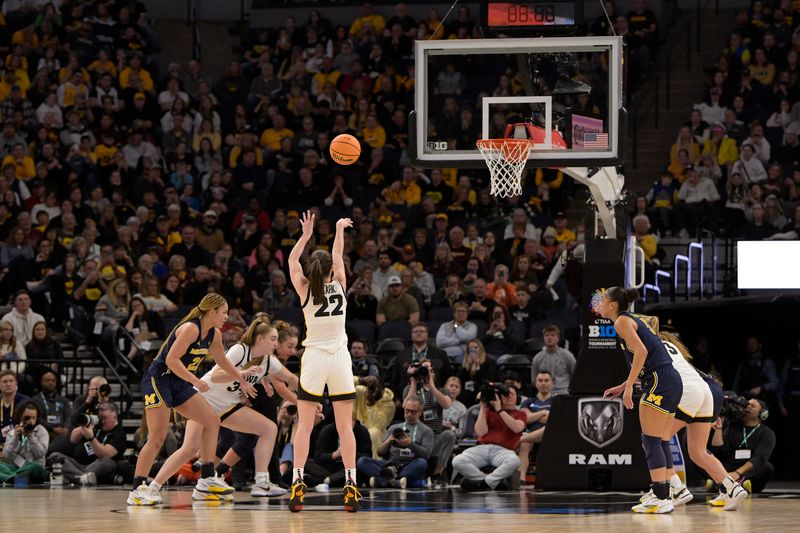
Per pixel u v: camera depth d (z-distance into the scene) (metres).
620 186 11.35
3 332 15.26
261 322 10.18
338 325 8.56
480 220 18.58
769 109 19.91
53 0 23.80
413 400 12.23
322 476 12.19
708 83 20.73
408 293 16.19
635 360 8.67
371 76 22.05
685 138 19.30
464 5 23.28
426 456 12.15
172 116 21.59
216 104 21.83
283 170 20.42
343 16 24.08
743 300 14.55
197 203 19.94
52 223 18.64
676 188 18.70
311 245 18.20
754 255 15.68
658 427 8.66
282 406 12.38
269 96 22.34
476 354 14.10
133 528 7.08
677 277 16.38
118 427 13.22
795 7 21.36
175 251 18.34
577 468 11.41
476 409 13.40
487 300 15.80
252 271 17.64
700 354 15.93
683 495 9.24
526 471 12.63
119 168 20.14
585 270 11.46
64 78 21.72
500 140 10.09
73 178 19.77
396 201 19.44
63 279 17.09
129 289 17.31
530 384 14.34
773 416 15.25
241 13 24.98
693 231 17.81
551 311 15.99
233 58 24.97
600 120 10.05
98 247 18.14
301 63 22.34
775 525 7.52
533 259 17.05
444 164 10.23
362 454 12.23
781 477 14.93
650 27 21.83
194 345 8.99
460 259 17.42
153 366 9.07
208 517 8.05
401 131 21.05
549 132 10.16
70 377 16.39
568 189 19.70
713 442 11.80
